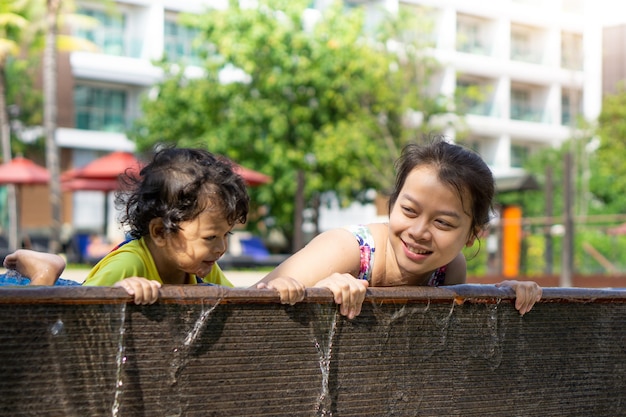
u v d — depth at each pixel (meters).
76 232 27.84
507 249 15.08
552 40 36.91
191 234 2.16
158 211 2.15
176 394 1.67
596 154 30.98
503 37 35.94
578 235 15.95
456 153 2.21
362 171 23.25
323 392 1.84
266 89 22.84
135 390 1.64
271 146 22.97
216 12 23.30
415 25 23.27
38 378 1.55
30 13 22.38
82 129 30.03
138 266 2.16
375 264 2.35
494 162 36.44
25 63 28.19
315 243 2.34
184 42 31.05
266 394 1.77
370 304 1.89
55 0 20.69
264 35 22.66
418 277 2.38
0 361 1.52
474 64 35.06
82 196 30.36
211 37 23.14
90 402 1.60
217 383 1.72
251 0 23.55
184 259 2.19
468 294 2.02
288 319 1.80
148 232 2.22
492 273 15.35
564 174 13.93
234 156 22.94
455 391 2.02
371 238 2.36
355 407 1.89
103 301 1.60
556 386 2.18
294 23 23.30
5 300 1.51
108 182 21.09
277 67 23.09
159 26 30.12
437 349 1.99
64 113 29.31
